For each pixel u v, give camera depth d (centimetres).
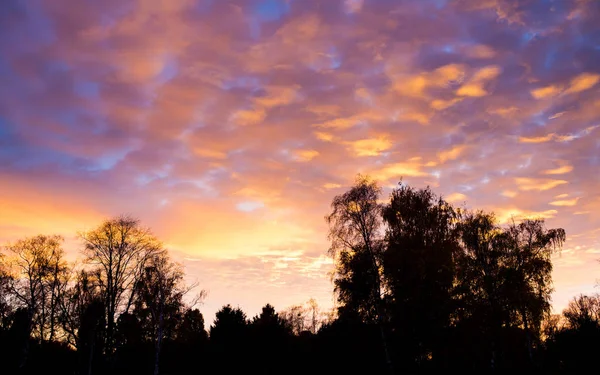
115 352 4391
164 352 4781
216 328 4403
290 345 4309
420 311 3244
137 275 4481
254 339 4284
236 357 4238
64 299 4459
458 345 3288
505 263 3953
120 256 4422
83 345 4334
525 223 4147
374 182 3797
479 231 4109
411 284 3288
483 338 3431
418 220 3631
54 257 4656
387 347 3397
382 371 3456
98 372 4328
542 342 4369
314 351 4084
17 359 4388
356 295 3466
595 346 3578
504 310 3541
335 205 3744
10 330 4453
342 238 3666
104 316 4328
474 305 3506
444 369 3497
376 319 3428
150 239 4622
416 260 3288
